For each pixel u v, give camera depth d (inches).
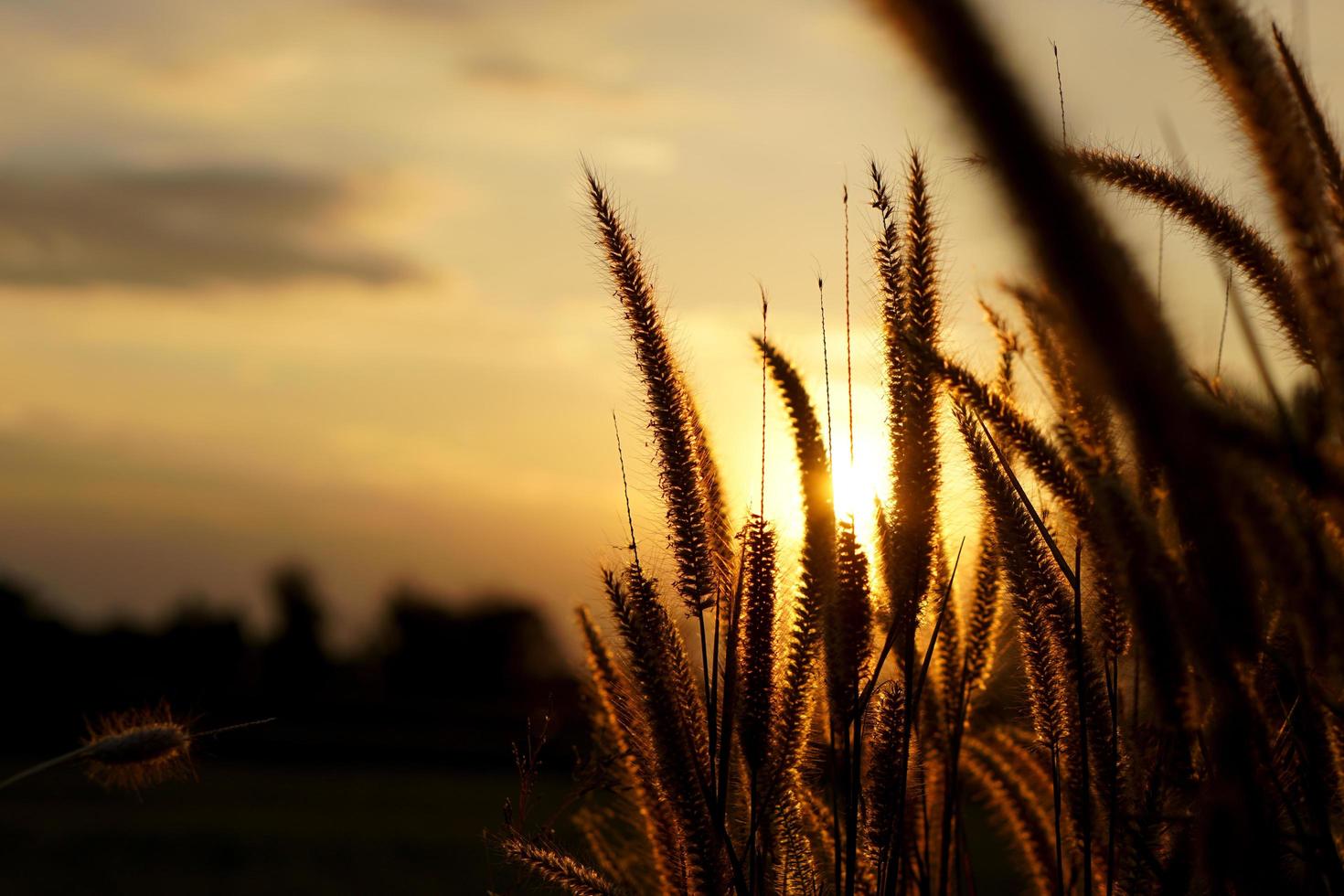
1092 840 36.3
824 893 36.9
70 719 445.4
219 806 307.6
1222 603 28.6
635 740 37.7
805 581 36.2
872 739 36.9
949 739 38.1
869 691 35.7
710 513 36.9
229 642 527.2
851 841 35.8
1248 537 28.6
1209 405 28.3
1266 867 29.0
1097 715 35.5
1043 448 33.3
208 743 36.7
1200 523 28.2
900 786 36.1
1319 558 28.7
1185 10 31.4
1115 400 20.4
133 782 36.1
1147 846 34.4
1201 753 32.4
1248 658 28.9
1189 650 29.8
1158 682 30.7
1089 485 30.3
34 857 235.3
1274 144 28.8
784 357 35.9
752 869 35.9
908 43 14.3
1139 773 35.2
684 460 36.5
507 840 38.8
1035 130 15.0
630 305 36.7
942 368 33.7
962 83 14.5
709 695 36.3
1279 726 33.3
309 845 245.6
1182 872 33.5
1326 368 29.1
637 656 36.5
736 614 36.2
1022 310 34.5
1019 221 16.1
